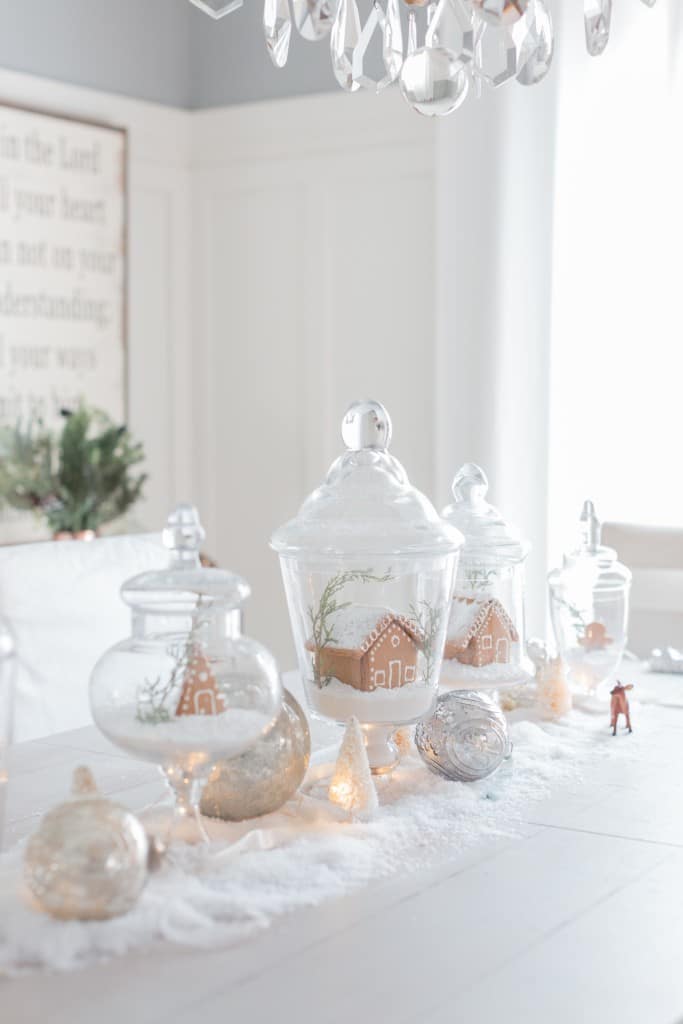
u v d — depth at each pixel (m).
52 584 2.10
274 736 1.23
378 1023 0.85
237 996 0.88
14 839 1.22
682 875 1.13
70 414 3.38
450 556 1.32
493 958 0.95
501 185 3.38
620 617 1.78
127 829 0.98
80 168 3.69
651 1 1.53
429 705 1.35
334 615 1.31
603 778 1.44
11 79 3.53
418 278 3.76
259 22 3.98
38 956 0.93
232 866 1.11
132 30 3.92
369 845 1.19
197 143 4.13
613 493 3.30
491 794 1.35
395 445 3.84
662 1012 0.86
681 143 3.19
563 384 3.35
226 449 4.18
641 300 3.25
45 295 3.62
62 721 2.08
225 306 4.14
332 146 3.87
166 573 1.08
